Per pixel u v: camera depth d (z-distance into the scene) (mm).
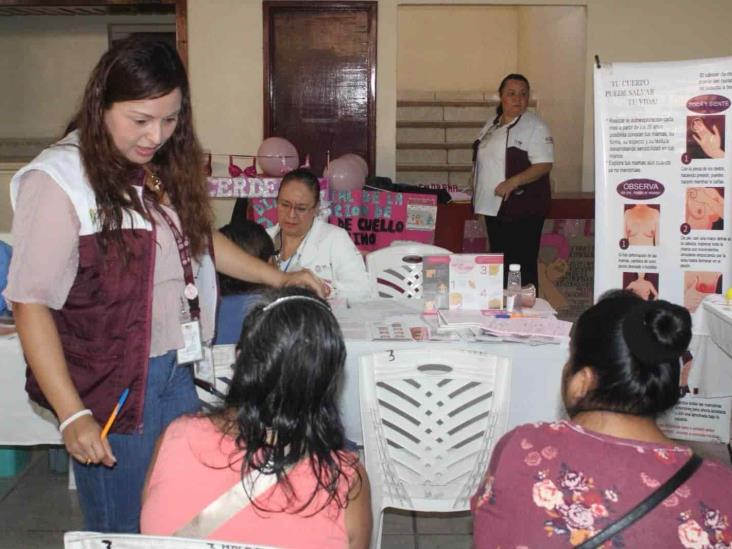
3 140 8258
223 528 1359
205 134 7230
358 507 1409
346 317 3031
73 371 1777
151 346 1821
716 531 1230
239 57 7133
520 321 2863
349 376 2680
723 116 3092
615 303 1374
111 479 1845
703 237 3174
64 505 3297
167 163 1880
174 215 1871
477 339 2697
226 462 1378
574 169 7641
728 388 2969
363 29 7074
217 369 2557
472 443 2420
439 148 9102
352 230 5578
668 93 3133
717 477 1276
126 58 1639
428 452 2426
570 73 7691
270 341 1354
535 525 1287
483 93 9578
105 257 1720
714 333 2832
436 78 9812
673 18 7090
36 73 8180
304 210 3590
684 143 3141
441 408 2408
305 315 1371
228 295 2799
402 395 2410
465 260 3061
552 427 1372
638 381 1317
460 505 2445
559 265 6262
